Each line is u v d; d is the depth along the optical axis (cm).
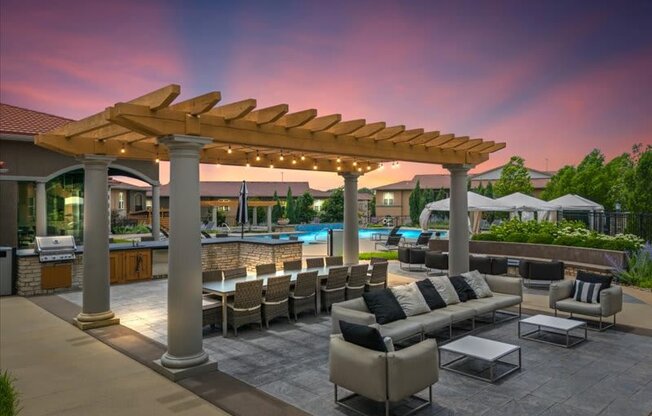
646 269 1166
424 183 4738
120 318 883
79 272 1203
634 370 591
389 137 803
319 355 665
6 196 1434
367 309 693
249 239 1500
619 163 2636
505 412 472
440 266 1330
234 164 1069
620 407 482
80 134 737
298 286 858
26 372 603
